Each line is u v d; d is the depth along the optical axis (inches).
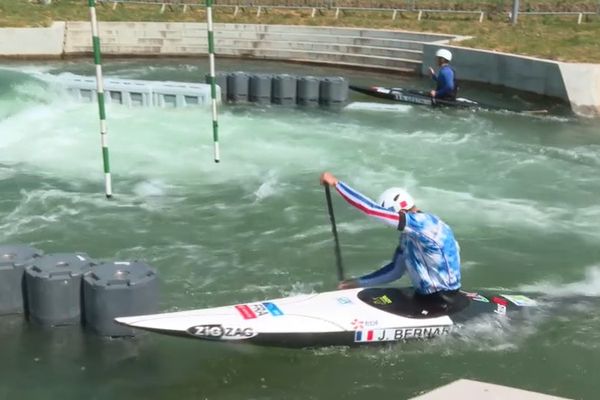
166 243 318.7
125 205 366.6
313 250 314.3
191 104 590.6
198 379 210.4
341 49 858.8
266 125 542.3
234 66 864.9
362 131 528.7
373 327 215.6
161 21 965.2
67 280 228.4
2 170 417.7
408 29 863.7
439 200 383.9
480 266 302.8
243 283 279.9
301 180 411.8
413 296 228.8
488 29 831.1
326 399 201.6
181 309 255.3
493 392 137.7
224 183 404.2
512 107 608.7
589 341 229.6
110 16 978.1
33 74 655.8
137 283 222.1
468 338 224.8
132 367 214.8
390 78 788.6
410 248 221.6
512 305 241.9
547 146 495.2
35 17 955.3
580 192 401.4
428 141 502.9
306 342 212.7
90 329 228.1
